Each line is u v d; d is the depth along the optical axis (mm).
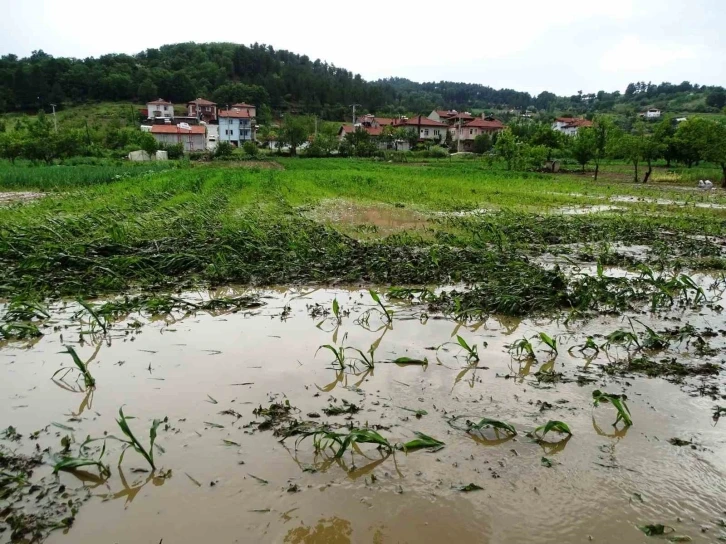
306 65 165125
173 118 93562
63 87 101750
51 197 18750
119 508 2949
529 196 22016
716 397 4328
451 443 3623
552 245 11547
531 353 5090
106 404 4152
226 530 2764
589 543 2701
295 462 3385
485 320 6305
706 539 2742
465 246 10594
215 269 8023
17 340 5500
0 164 42781
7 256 8898
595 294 7016
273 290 7613
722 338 5762
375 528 2787
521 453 3510
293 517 2867
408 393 4383
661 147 32094
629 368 4895
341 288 7730
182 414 3986
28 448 3539
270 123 101062
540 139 48812
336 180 26688
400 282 7977
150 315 6363
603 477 3252
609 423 3912
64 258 8203
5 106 92125
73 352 4383
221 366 4871
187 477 3219
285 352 5227
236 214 14289
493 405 4180
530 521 2857
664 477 3254
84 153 54906
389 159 62312
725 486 3178
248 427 3797
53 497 3047
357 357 5121
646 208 19141
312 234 11047
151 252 9078
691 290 7863
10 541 2688
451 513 2912
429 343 5539
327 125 87625
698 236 13117
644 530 2795
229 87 114562
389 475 3258
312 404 4160
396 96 159250
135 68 120062
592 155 40844
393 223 14273
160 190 19297
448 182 27750
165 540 2691
